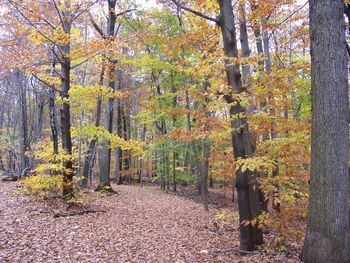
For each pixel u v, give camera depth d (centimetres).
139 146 1353
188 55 1373
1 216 826
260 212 672
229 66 636
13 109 2945
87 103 1239
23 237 673
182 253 666
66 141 1062
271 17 1125
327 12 479
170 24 1652
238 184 639
